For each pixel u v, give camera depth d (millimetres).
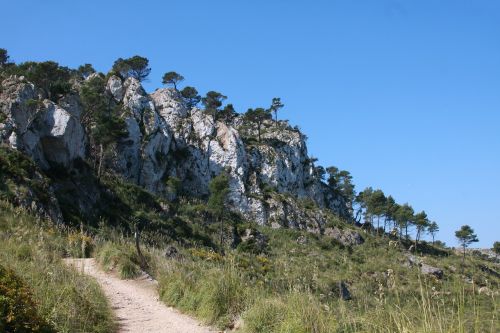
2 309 7445
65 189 46344
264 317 10125
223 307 11539
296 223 81750
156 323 11266
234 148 86312
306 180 107188
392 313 6590
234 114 118062
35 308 8211
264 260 33094
